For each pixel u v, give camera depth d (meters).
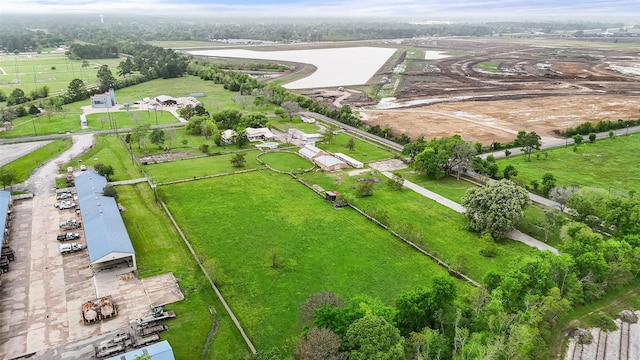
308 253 70.94
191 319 55.25
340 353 40.56
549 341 51.78
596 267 59.53
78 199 84.31
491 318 48.38
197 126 141.88
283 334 52.88
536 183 96.88
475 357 43.25
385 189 97.81
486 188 79.25
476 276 64.88
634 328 54.84
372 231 78.56
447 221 82.81
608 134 138.75
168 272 65.31
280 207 87.69
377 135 142.62
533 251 66.00
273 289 61.59
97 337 51.62
